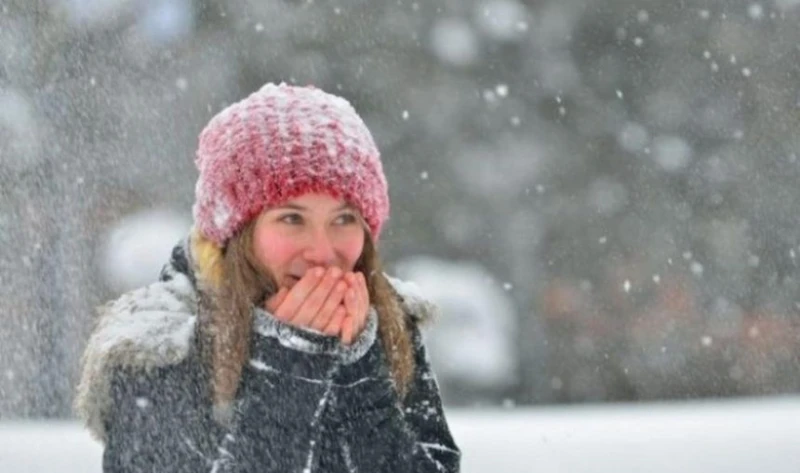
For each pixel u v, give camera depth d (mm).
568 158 44875
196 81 35969
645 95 45688
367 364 4934
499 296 41781
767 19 44969
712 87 45188
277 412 4727
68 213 26297
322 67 42438
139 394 4727
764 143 44281
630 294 42594
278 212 5027
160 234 26891
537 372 41094
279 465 4711
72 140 27422
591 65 46344
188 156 32125
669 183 44438
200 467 4707
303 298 4781
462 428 12633
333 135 5160
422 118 43938
